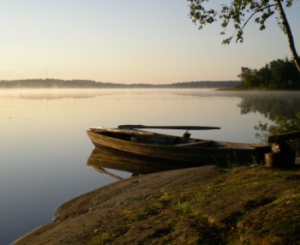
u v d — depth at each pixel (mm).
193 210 6160
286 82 110812
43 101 82438
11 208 10195
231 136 24891
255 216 5070
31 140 24281
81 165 16469
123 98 102062
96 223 6816
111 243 5543
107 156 18453
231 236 4852
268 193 6074
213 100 78438
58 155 19000
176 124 32625
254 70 124500
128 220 6562
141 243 5250
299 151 13891
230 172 9141
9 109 53812
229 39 8898
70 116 42062
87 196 9828
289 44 7648
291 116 34438
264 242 4254
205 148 13703
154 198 7992
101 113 46219
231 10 8781
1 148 21219
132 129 20438
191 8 8969
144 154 16219
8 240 7949
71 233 6590
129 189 9547
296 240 4074
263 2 8312
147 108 55062
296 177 7098
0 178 14102
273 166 8633
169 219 6020
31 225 8773
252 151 12422
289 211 4828
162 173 10969
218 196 6625
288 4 8492
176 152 14758
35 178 14039
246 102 63969
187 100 81625
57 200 10969
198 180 8922
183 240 5031
